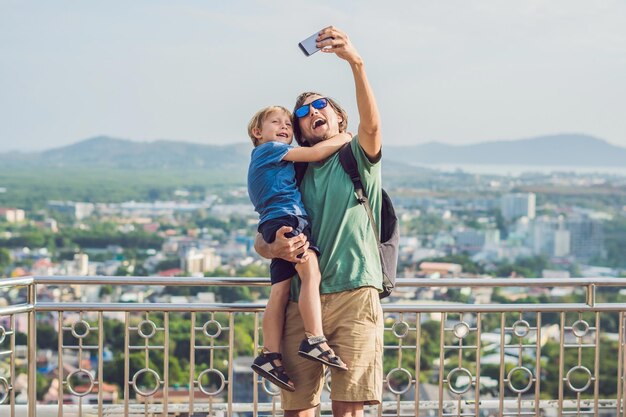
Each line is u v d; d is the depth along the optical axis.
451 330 4.25
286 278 3.43
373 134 3.29
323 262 3.38
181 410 4.66
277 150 3.40
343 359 3.32
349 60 3.19
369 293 3.36
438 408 4.29
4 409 4.17
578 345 4.33
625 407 4.36
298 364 3.44
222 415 4.54
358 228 3.38
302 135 3.58
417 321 4.20
